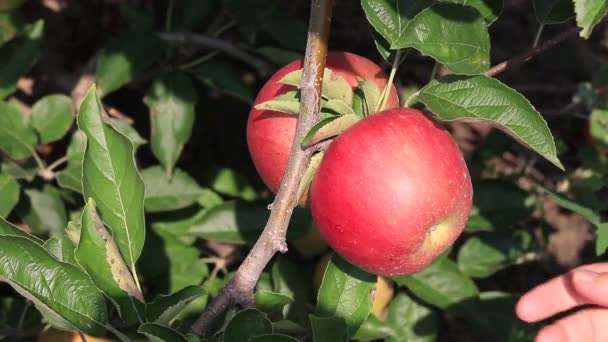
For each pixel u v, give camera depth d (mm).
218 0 836
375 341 795
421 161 554
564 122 1002
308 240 750
